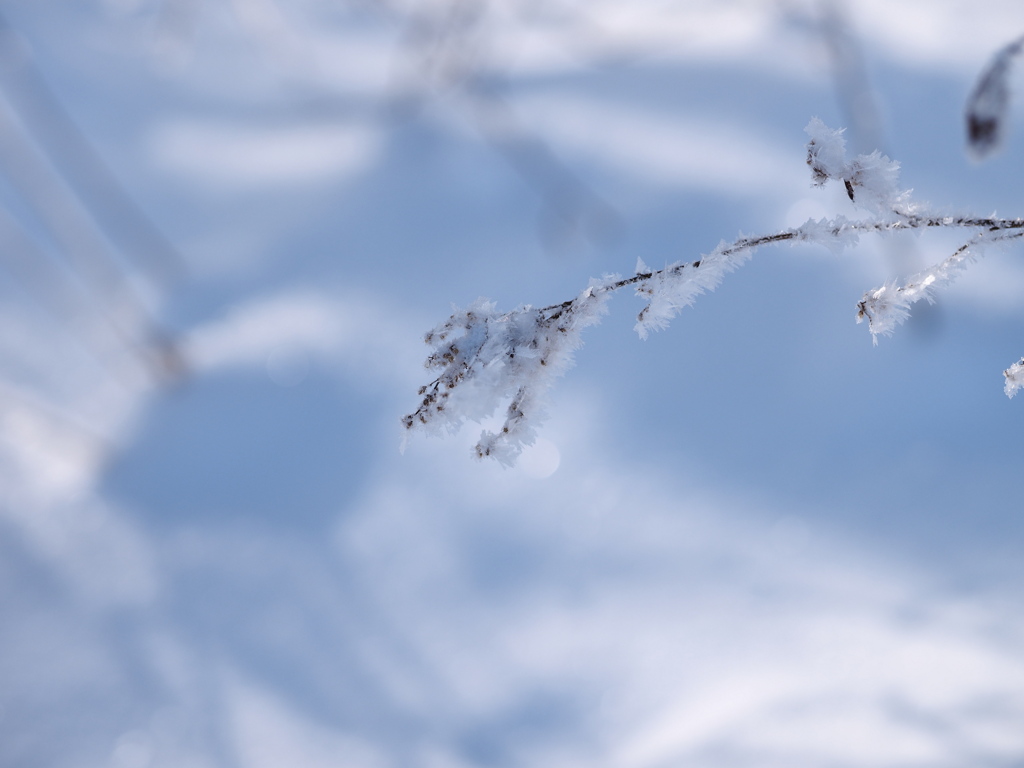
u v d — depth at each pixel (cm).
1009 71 102
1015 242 100
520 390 101
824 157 100
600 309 101
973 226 100
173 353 213
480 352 101
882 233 100
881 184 100
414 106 277
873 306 101
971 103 102
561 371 101
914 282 101
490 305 102
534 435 101
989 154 102
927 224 100
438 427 101
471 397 101
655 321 101
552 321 101
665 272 101
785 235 101
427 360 102
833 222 100
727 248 101
